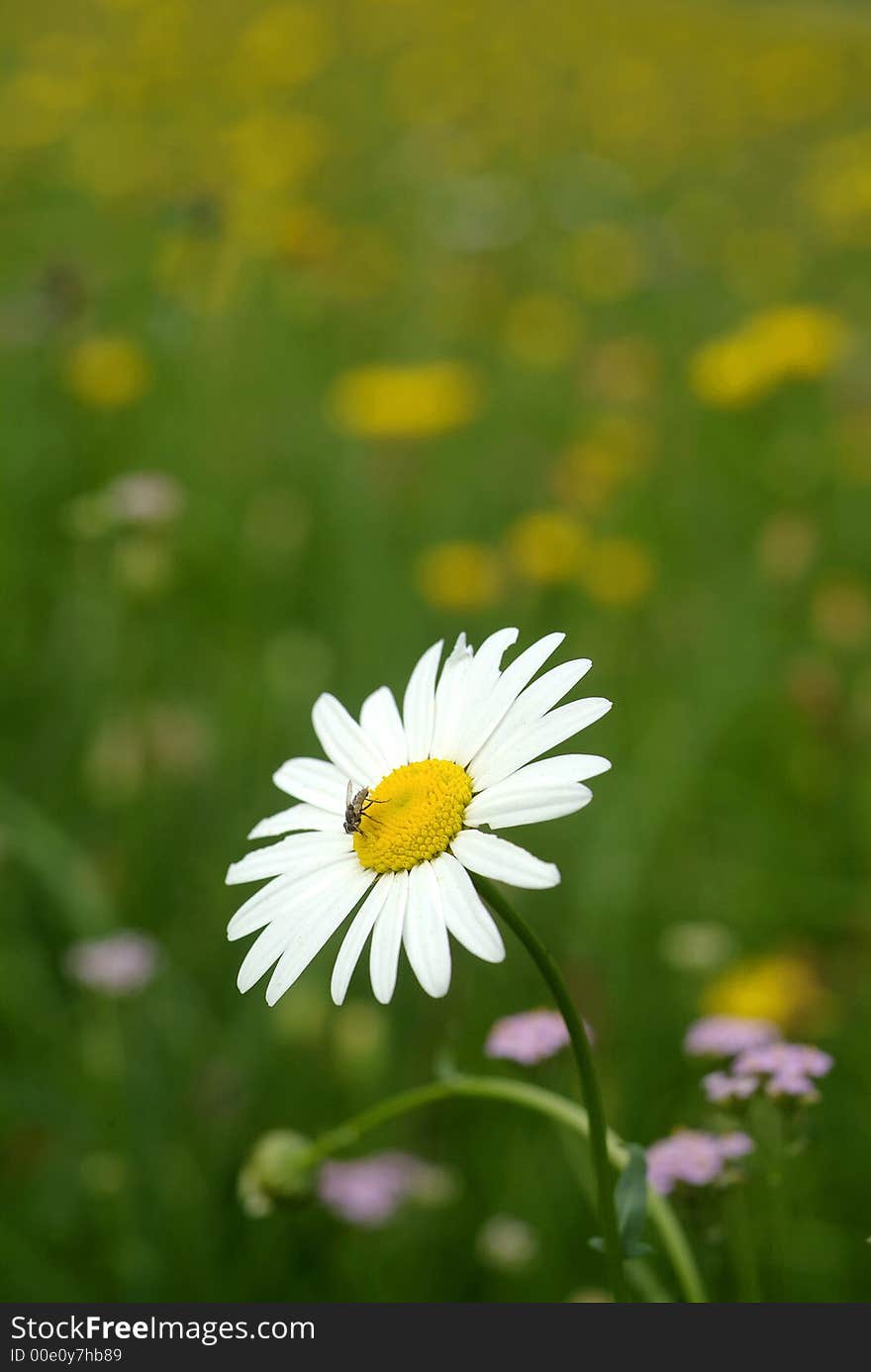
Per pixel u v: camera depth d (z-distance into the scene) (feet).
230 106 5.52
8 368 3.07
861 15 8.14
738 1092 1.11
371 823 0.97
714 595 2.51
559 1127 1.28
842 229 4.32
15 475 2.75
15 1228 1.45
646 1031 1.58
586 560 2.44
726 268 4.20
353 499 2.75
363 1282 1.42
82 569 2.27
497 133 5.47
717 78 6.26
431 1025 1.60
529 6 7.63
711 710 2.11
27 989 1.69
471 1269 1.42
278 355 3.39
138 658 2.12
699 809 1.99
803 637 2.42
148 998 1.64
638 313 3.98
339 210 4.59
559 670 0.98
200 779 1.99
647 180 5.11
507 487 2.99
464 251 4.33
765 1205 1.24
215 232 3.03
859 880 1.85
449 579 2.35
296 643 2.25
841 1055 1.50
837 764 2.02
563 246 4.41
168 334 3.07
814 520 2.73
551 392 3.44
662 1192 1.10
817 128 5.58
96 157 4.67
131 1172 1.44
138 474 2.82
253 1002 1.64
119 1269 1.40
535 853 1.87
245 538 2.57
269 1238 1.44
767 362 2.80
